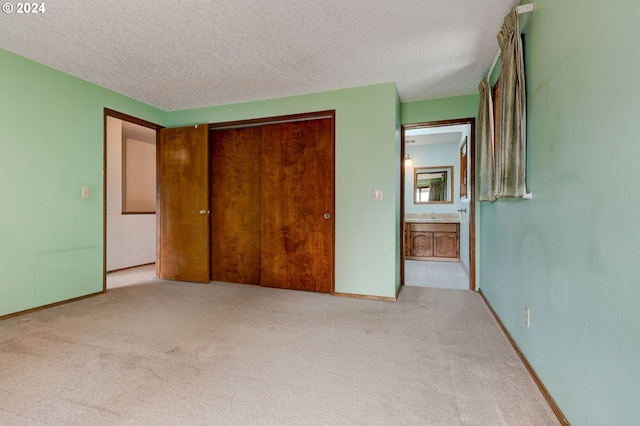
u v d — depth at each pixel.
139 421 1.41
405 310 2.99
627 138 1.00
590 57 1.22
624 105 1.01
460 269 5.07
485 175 2.88
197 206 4.11
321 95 3.59
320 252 3.60
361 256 3.44
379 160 3.37
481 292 3.55
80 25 2.30
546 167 1.65
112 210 4.87
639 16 0.94
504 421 1.42
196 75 3.19
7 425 1.37
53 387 1.66
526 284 1.95
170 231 4.25
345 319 2.73
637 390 0.94
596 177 1.18
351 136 3.47
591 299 1.21
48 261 3.00
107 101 3.55
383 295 3.35
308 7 2.10
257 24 2.29
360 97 3.44
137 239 5.30
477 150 3.51
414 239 6.11
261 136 3.93
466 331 2.46
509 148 2.04
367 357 2.03
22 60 2.79
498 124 2.30
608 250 1.10
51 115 3.02
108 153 4.81
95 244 3.46
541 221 1.72
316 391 1.65
